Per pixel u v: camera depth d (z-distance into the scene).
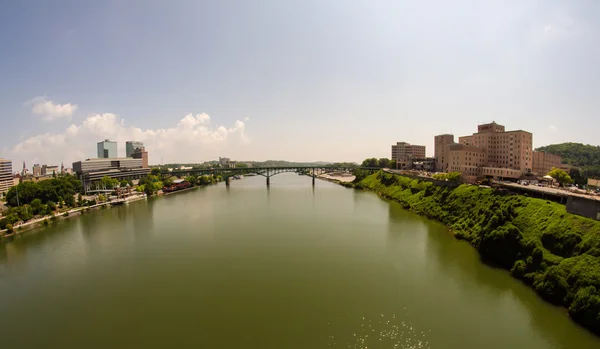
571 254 48.97
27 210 105.06
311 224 94.25
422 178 135.00
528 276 50.59
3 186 170.88
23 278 57.12
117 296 49.34
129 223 100.00
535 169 154.25
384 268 58.22
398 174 172.75
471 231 75.31
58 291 51.56
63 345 37.28
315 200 147.88
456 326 40.00
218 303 46.38
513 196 75.44
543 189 75.94
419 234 80.75
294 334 38.50
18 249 74.62
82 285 53.56
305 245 72.88
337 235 81.06
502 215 65.06
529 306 44.22
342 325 40.38
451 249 67.88
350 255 65.50
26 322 42.53
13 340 38.47
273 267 59.72
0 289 52.81
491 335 38.12
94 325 41.38
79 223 101.56
